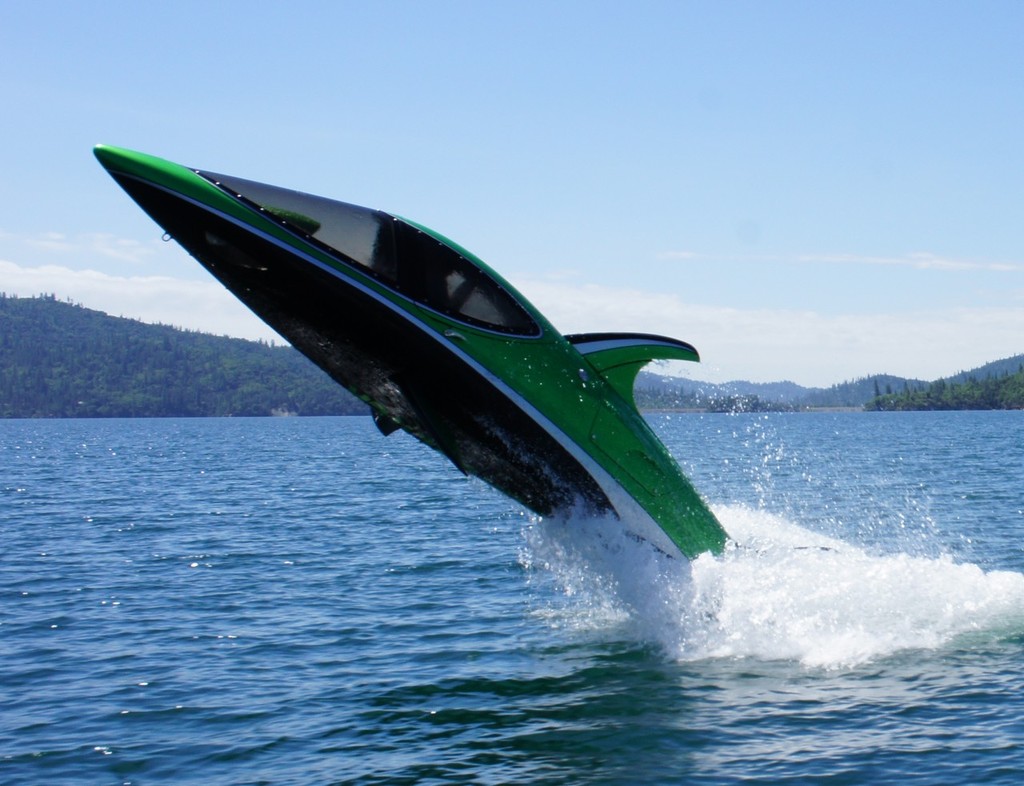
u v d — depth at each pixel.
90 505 38.91
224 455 80.56
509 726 12.21
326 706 13.10
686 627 15.95
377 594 19.97
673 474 17.08
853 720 11.95
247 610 18.69
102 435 144.00
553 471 16.03
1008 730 11.46
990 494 37.34
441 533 28.81
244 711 12.94
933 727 11.63
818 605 16.34
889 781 10.22
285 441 114.88
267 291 13.56
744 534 19.91
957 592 17.09
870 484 42.41
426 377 14.45
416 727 12.27
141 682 14.20
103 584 21.42
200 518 33.81
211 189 12.57
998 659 14.07
